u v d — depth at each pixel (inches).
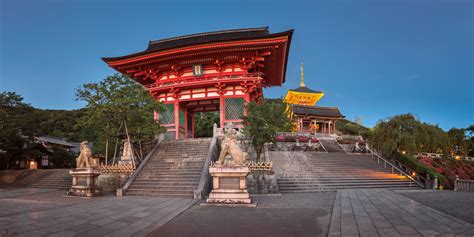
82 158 721.0
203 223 383.9
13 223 377.4
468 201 577.6
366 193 707.4
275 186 742.5
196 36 1499.8
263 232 332.8
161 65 1363.2
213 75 1326.3
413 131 1125.1
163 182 736.3
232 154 561.0
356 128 3120.1
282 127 932.0
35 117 1400.1
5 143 1198.9
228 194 540.1
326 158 1169.4
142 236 321.7
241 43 1196.5
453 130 1769.2
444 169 1251.2
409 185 930.7
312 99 3046.3
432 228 332.8
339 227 344.8
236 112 1258.0
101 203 561.0
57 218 412.2
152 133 940.0
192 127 1515.7
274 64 1475.1
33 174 1130.0
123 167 828.0
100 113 842.8
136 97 889.5
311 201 589.0
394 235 303.9
